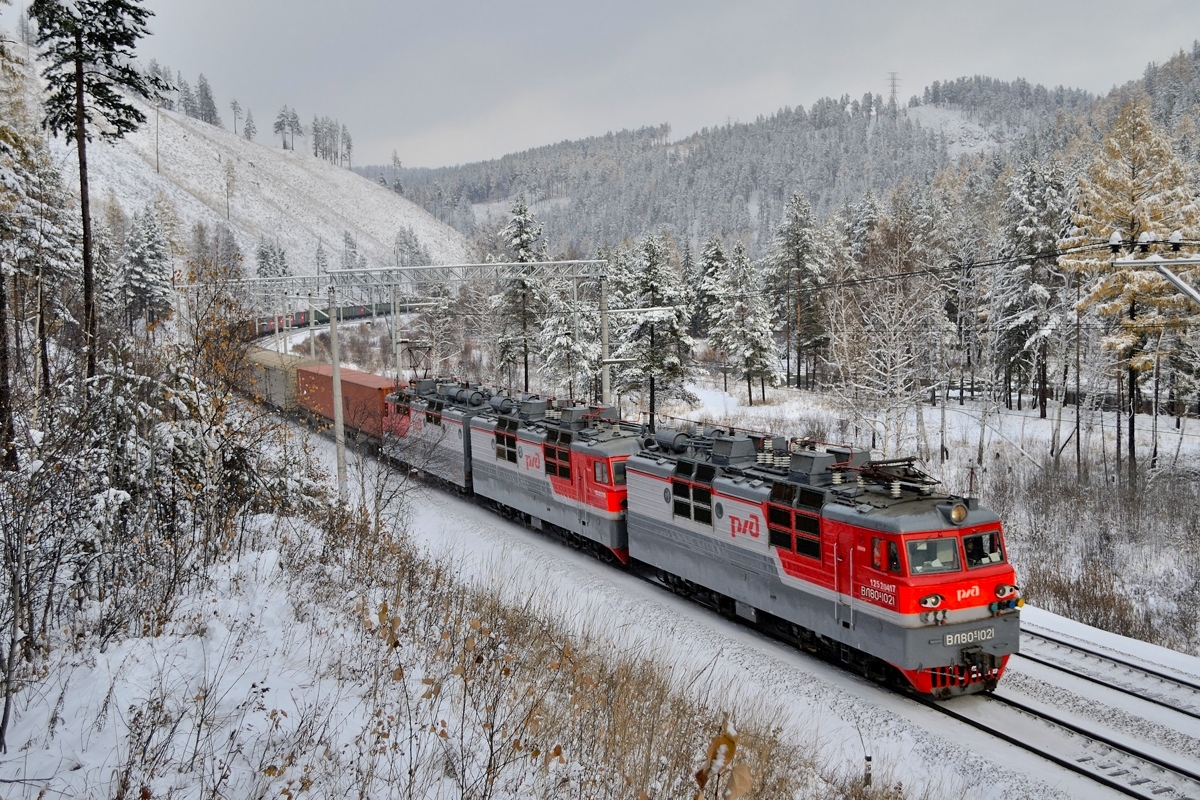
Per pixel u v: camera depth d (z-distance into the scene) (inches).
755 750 394.0
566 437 834.8
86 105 808.9
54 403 452.4
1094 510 999.0
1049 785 398.9
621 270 2130.9
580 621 625.6
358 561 597.3
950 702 495.2
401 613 501.0
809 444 619.5
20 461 418.6
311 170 7534.5
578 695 413.4
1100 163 1087.0
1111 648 577.9
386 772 295.9
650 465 709.3
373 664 396.2
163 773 266.1
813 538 539.5
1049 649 567.2
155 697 311.7
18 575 294.8
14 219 724.0
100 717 290.7
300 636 414.9
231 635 390.3
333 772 287.9
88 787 253.0
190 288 796.0
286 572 522.9
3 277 692.7
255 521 660.7
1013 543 919.0
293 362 1457.9
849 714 483.2
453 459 1073.5
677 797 332.5
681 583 703.7
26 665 334.6
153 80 824.9
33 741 277.1
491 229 5132.9
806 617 552.7
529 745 337.1
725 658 566.9
